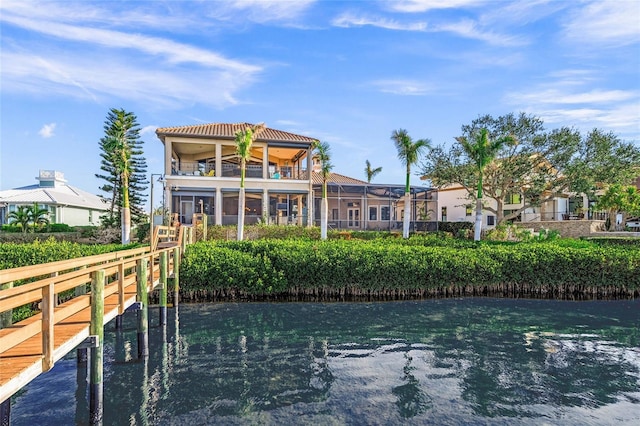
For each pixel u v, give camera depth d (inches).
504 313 650.8
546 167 1267.2
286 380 374.3
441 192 1863.9
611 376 389.4
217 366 409.4
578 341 502.3
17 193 1531.7
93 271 282.0
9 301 189.3
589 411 316.8
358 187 1414.9
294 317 616.4
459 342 495.8
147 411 311.0
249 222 1291.8
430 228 1403.8
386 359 433.7
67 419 296.7
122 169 1122.7
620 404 329.7
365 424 294.0
